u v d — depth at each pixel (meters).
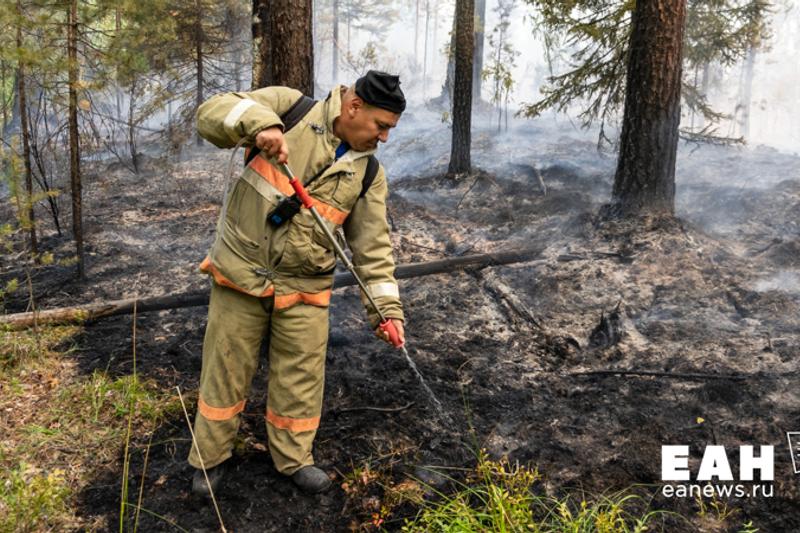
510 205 7.90
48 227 7.46
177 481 2.93
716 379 3.69
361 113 2.49
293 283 2.66
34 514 2.59
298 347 2.76
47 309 4.99
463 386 3.80
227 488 2.88
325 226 2.53
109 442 3.19
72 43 5.44
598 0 8.57
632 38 6.15
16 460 3.02
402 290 5.26
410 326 4.61
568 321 4.57
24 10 5.30
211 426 2.76
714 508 2.72
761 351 3.97
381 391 3.70
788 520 2.63
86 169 10.30
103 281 5.67
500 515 2.44
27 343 4.13
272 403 2.87
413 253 6.21
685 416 3.39
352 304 4.96
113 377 3.85
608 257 5.45
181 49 12.18
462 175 9.38
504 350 4.24
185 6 12.14
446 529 2.44
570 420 3.42
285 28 4.16
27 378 3.81
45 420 3.35
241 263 2.59
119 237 7.01
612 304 4.75
